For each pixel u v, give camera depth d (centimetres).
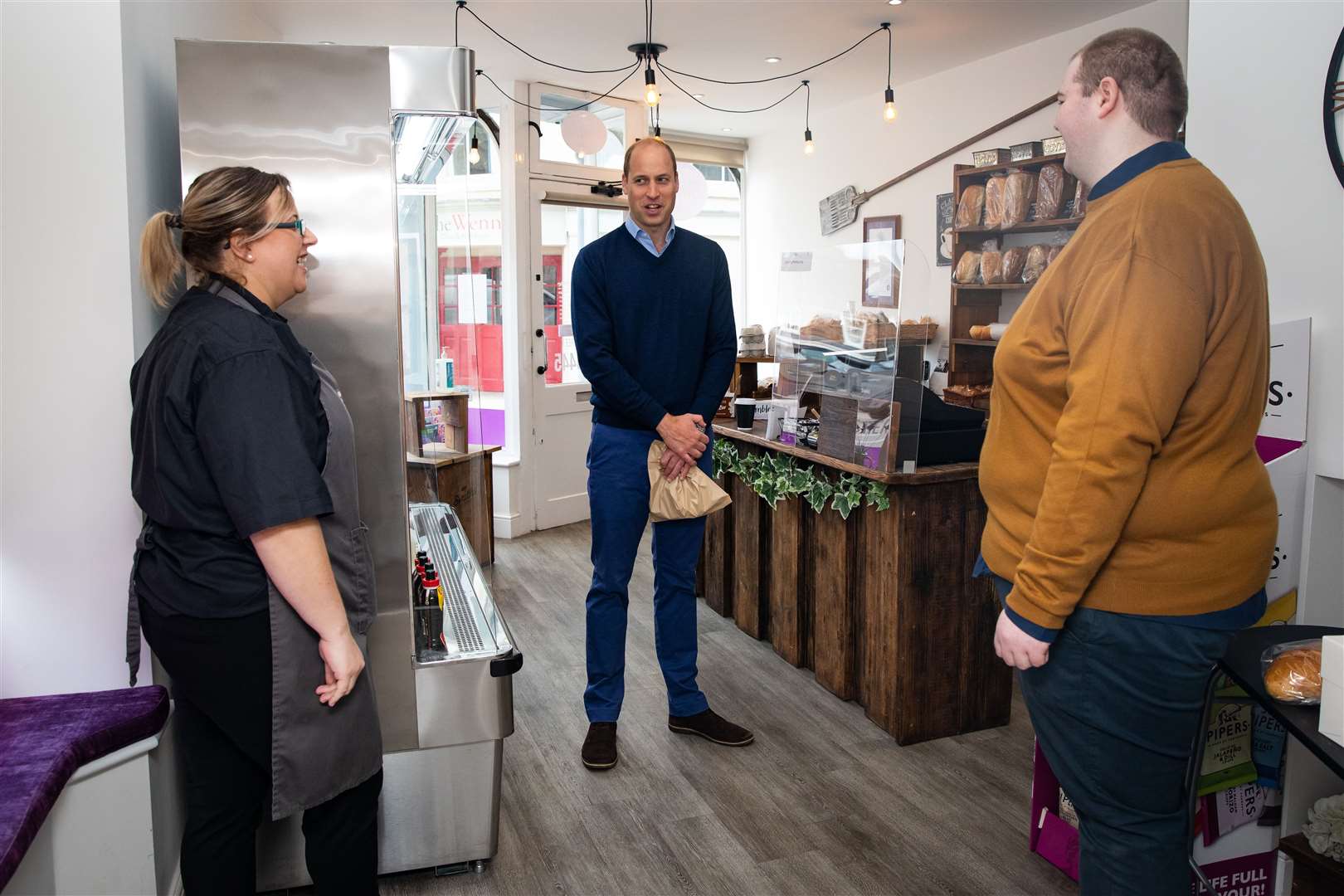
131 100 184
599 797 249
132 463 170
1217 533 134
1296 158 196
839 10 420
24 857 155
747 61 508
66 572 188
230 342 142
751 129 700
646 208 250
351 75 187
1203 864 185
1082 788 146
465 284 280
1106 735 141
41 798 147
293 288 162
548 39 456
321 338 192
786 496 340
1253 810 186
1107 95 138
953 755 272
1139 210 129
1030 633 135
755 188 734
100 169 180
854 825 234
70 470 185
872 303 275
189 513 144
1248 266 132
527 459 563
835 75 540
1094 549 129
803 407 331
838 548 307
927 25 444
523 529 563
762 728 292
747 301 759
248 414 139
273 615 147
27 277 180
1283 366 198
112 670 192
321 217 189
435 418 292
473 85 194
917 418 265
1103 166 141
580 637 381
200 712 158
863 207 609
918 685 278
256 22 394
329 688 152
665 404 266
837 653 312
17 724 171
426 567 229
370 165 190
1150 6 416
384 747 206
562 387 580
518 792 253
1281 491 198
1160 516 132
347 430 162
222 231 149
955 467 273
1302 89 194
